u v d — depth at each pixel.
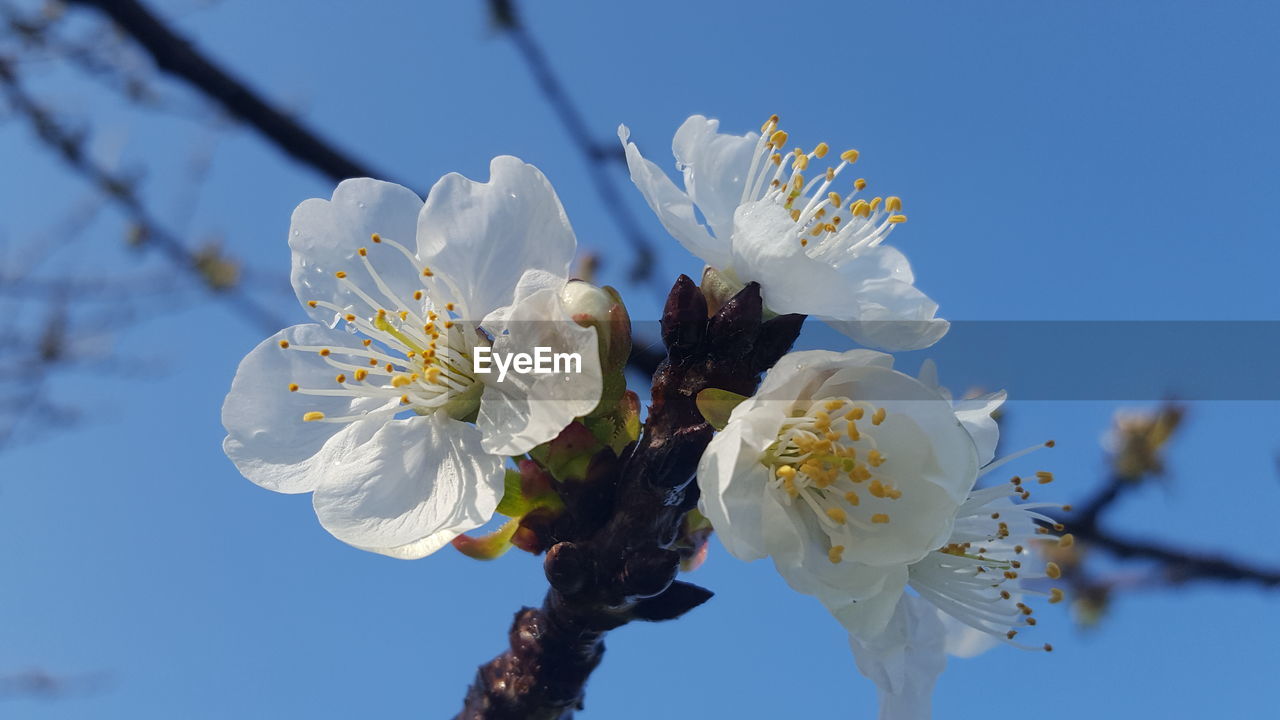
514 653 0.10
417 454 0.10
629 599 0.09
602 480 0.09
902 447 0.09
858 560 0.09
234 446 0.10
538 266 0.10
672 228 0.10
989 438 0.10
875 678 0.10
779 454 0.09
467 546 0.10
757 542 0.09
